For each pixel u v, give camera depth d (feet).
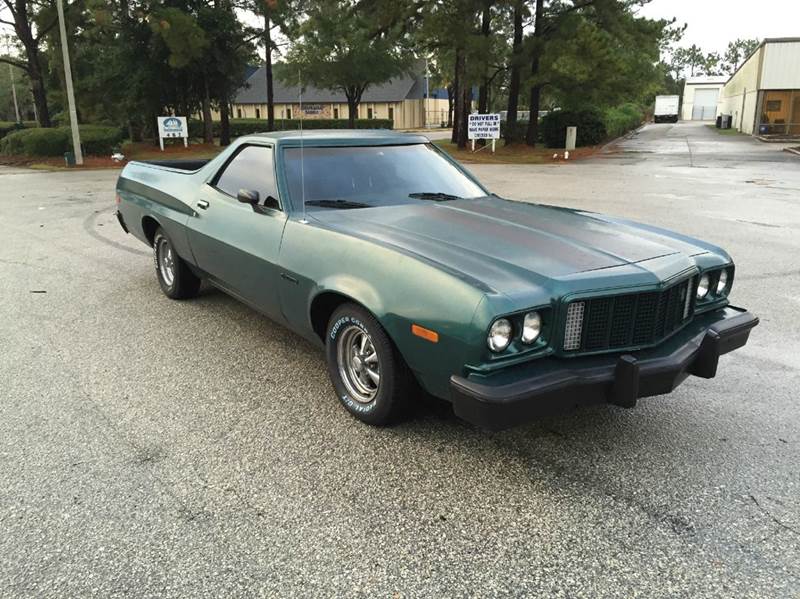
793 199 41.19
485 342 8.34
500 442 10.47
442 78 137.28
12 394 12.18
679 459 9.97
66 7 98.37
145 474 9.46
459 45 84.94
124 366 13.61
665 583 7.30
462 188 14.29
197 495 8.95
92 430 10.80
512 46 92.68
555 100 118.83
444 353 8.80
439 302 8.84
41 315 17.04
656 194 44.29
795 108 123.65
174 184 16.80
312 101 237.45
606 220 12.69
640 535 8.15
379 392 10.40
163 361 13.91
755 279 20.95
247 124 170.30
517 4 82.28
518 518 8.49
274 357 14.17
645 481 9.37
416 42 92.43
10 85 296.30
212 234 14.29
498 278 8.98
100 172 69.87
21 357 14.07
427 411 11.53
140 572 7.43
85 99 113.91
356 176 13.33
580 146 106.93
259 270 12.65
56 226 31.32
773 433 10.82
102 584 7.23
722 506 8.76
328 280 10.61
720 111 277.23
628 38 87.97
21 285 20.08
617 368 8.86
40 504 8.70
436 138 149.07
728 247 25.95
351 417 11.30
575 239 10.84
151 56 101.91
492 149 94.43
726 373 13.44
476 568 7.54
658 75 104.37
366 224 11.37
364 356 10.89
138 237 19.66
